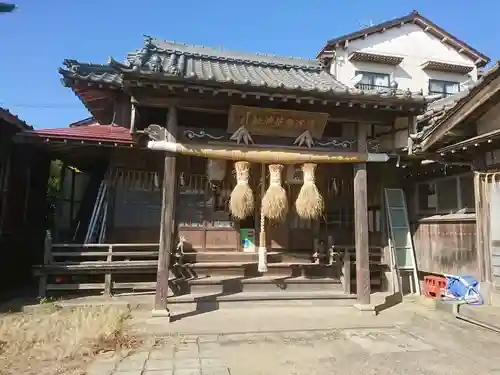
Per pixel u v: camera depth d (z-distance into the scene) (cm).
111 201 898
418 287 956
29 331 562
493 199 695
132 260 905
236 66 1096
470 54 1827
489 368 466
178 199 920
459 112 682
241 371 450
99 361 471
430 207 957
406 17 1781
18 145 883
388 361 488
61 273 788
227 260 907
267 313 723
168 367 457
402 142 856
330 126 945
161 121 806
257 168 930
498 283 683
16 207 891
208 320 668
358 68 1711
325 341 569
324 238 997
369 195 1063
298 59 1237
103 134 862
